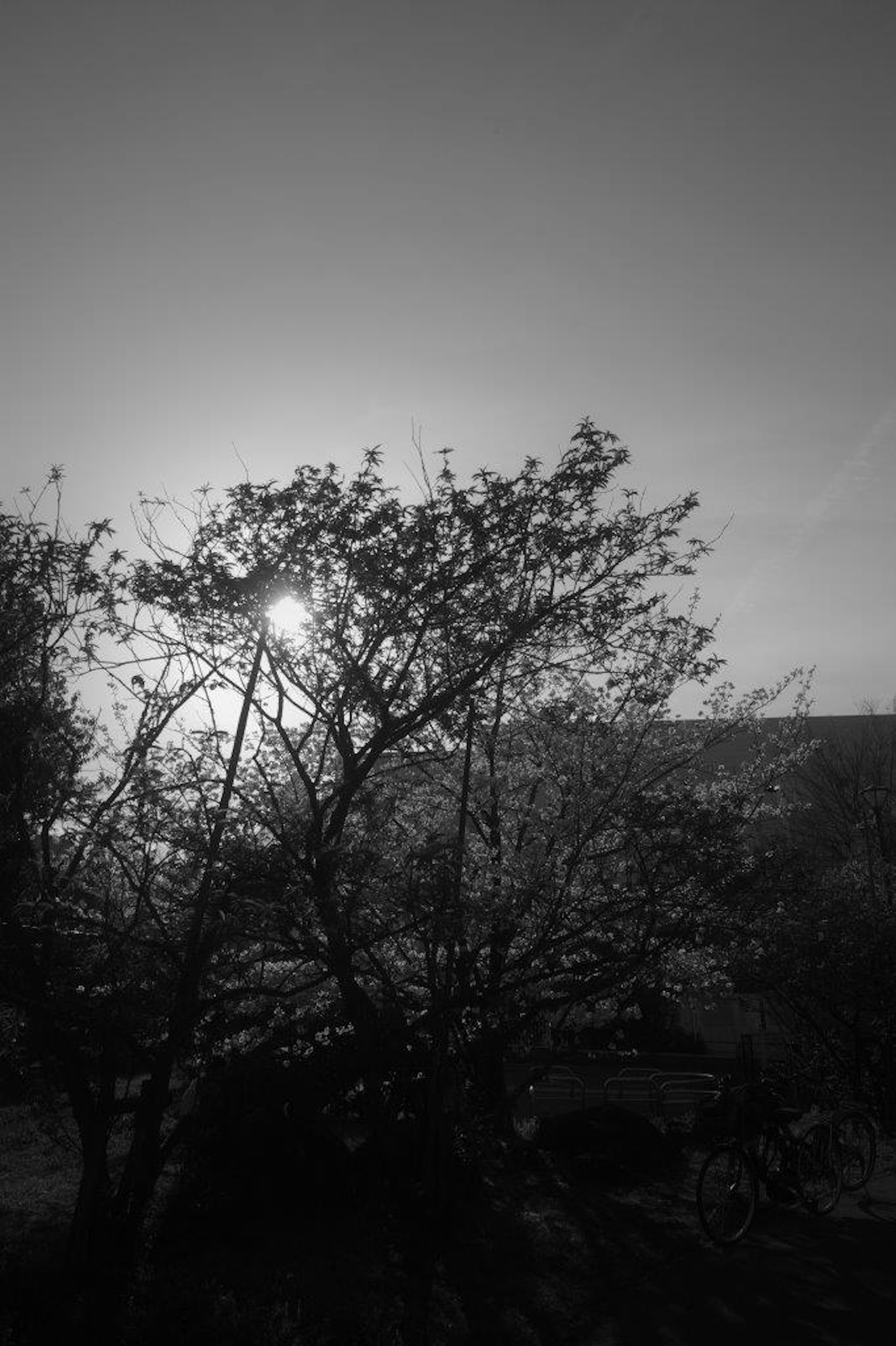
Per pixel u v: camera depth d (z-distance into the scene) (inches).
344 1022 414.9
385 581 390.3
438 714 402.3
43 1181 453.7
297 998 409.4
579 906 421.7
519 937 433.4
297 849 365.4
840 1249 387.5
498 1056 466.0
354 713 405.1
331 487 387.9
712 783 585.6
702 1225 387.2
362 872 350.9
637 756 504.7
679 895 426.6
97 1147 338.6
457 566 396.5
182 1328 288.4
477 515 391.2
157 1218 370.6
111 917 346.0
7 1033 347.3
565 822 438.3
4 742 345.4
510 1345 289.3
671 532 402.9
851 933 650.8
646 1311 318.0
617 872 432.1
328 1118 508.1
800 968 566.9
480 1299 322.3
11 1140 519.8
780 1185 437.4
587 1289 337.1
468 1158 432.8
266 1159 394.0
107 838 335.3
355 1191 398.6
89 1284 317.7
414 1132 415.2
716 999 716.0
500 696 432.5
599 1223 413.4
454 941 377.7
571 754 486.3
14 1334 285.9
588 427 393.7
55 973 332.5
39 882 335.0
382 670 404.5
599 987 430.9
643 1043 1089.4
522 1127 613.6
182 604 374.3
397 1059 406.9
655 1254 374.3
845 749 1369.3
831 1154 458.9
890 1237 406.0
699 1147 574.9
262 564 376.8
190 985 341.4
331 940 357.1
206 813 346.9
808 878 472.4
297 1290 316.2
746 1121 425.7
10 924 326.0
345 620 397.4
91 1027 329.1
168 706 375.2
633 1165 518.6
